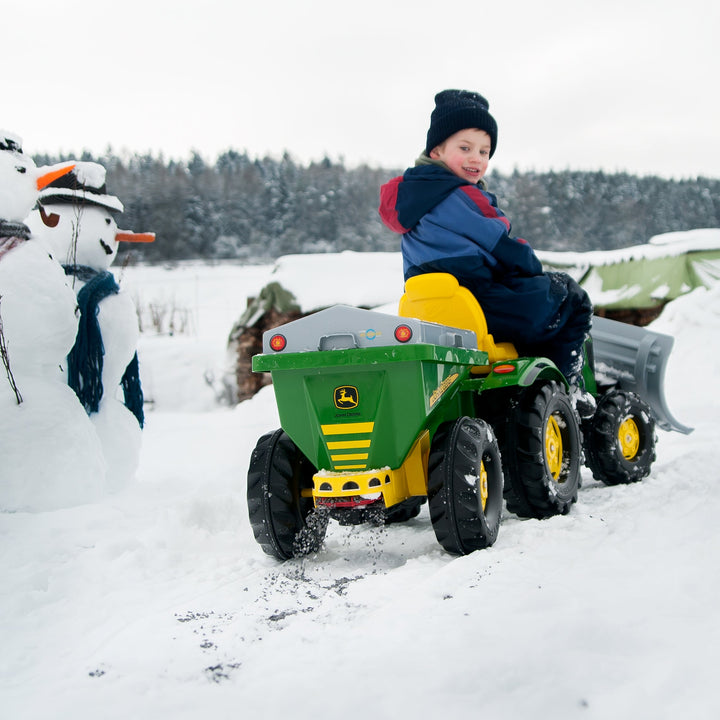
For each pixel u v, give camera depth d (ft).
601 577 9.00
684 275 38.19
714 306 36.19
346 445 11.10
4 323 14.67
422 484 11.70
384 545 12.62
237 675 7.32
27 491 14.25
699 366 33.01
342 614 8.80
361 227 265.34
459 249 13.46
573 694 6.33
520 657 6.99
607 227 278.05
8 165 15.05
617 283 38.70
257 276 153.69
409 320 10.63
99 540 12.82
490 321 13.60
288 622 8.75
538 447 12.35
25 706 7.02
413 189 14.01
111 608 9.92
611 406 15.49
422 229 13.85
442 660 7.07
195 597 10.11
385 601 9.22
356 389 10.91
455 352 11.29
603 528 11.32
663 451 20.26
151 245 213.87
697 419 25.91
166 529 13.03
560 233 273.13
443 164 14.56
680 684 6.36
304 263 42.52
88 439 15.33
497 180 301.43
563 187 283.18
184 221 228.63
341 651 7.59
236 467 21.93
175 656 7.88
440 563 10.71
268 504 11.61
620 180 299.79
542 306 13.39
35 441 14.46
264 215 265.34
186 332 83.30
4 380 14.49
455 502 10.73
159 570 11.55
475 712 6.22
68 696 7.09
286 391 11.28
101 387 17.16
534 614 7.97
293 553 11.87
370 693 6.62
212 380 46.50
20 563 11.71
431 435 11.87
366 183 286.46
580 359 14.57
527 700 6.31
